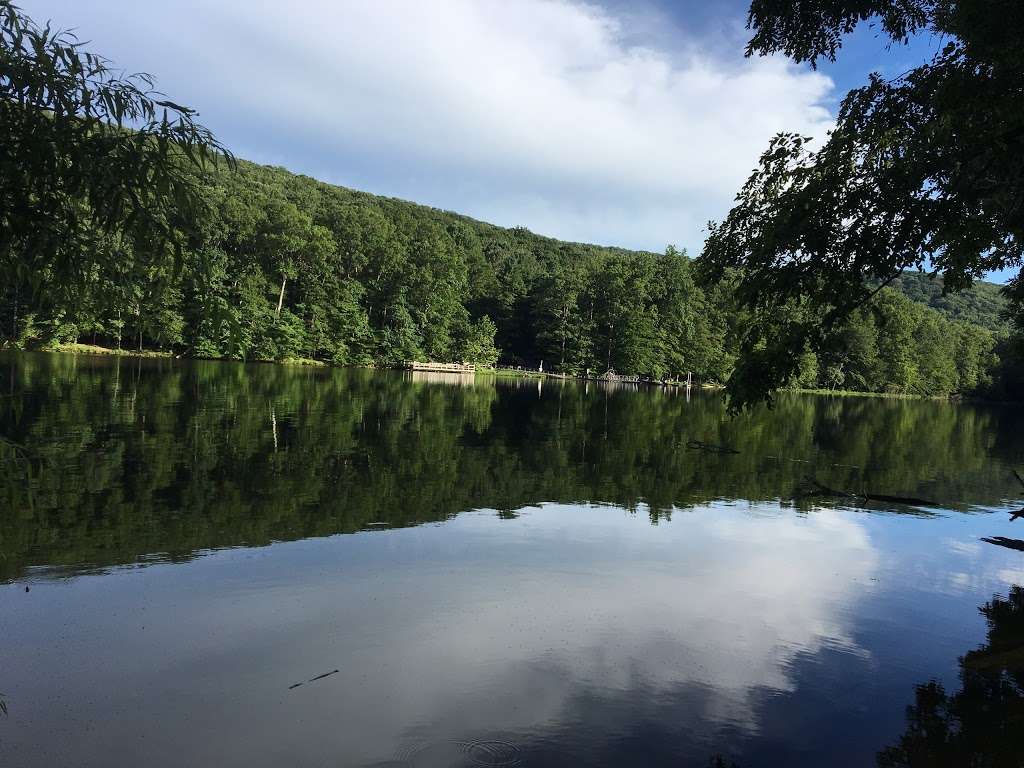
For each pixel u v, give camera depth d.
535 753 3.91
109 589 6.20
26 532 7.74
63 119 2.65
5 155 2.63
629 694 4.68
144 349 51.81
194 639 5.22
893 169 5.86
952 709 4.66
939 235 6.23
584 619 5.99
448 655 5.14
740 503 11.40
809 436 23.66
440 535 8.48
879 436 25.52
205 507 9.19
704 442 20.02
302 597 6.18
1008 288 10.27
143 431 15.24
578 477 13.16
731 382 6.75
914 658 5.49
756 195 6.88
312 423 18.64
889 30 7.08
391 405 25.81
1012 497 13.48
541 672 4.93
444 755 3.84
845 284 6.30
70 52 2.72
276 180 103.00
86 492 9.61
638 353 70.06
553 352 77.06
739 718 4.44
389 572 6.96
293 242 61.91
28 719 4.07
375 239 73.12
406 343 68.69
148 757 3.74
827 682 5.01
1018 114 5.20
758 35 7.44
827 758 4.02
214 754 3.78
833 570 7.86
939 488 14.12
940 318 98.62
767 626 6.06
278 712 4.23
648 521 9.77
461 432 19.09
